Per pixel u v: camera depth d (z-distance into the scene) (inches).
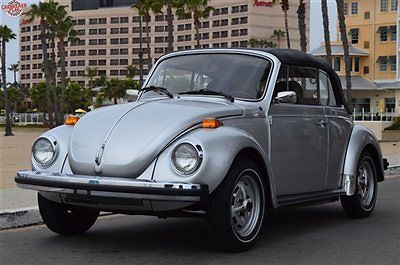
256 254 241.3
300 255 241.6
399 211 358.0
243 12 4982.8
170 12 1721.2
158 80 288.8
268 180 248.4
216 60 279.4
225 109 241.1
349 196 319.9
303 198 275.7
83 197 227.0
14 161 776.9
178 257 235.5
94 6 5935.0
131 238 274.2
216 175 218.1
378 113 1995.6
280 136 261.9
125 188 215.5
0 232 295.0
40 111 4338.1
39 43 6166.3
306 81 292.0
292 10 5113.2
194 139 219.5
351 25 2386.8
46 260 233.0
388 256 242.8
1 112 4426.7
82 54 5949.8
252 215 243.6
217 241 233.3
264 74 267.3
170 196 211.9
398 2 2201.0
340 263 230.7
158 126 229.1
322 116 295.9
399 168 633.6
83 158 232.1
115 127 235.6
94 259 233.9
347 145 315.9
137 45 5748.0
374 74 2338.8
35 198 372.2
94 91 4227.4
